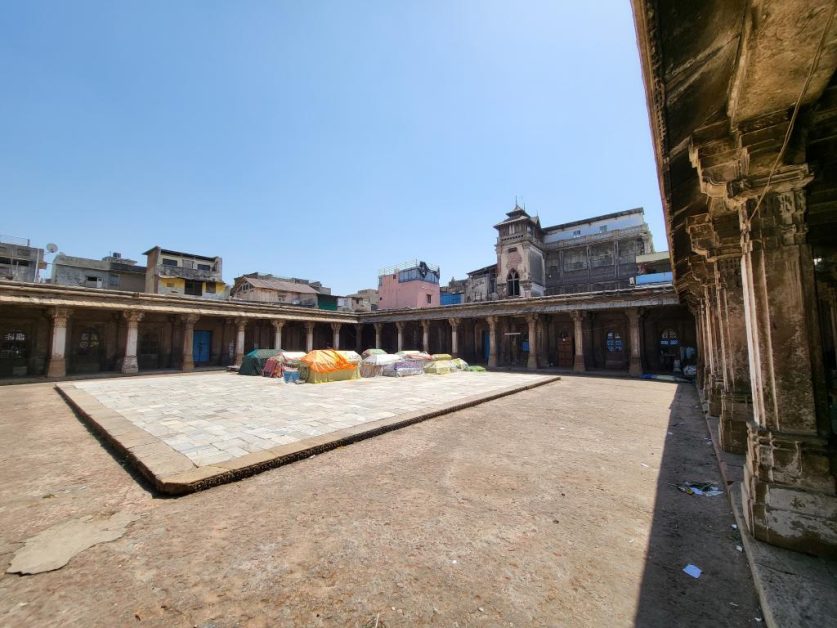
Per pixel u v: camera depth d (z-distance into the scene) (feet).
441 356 71.67
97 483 15.44
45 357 61.46
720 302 20.43
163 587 8.94
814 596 7.95
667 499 14.05
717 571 9.66
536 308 74.64
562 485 15.40
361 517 12.57
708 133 11.69
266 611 8.16
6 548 10.60
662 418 28.66
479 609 8.25
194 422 24.84
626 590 8.93
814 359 10.09
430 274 143.02
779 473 10.13
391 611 8.18
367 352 69.15
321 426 23.84
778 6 6.59
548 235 114.11
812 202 16.42
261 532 11.57
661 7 7.14
